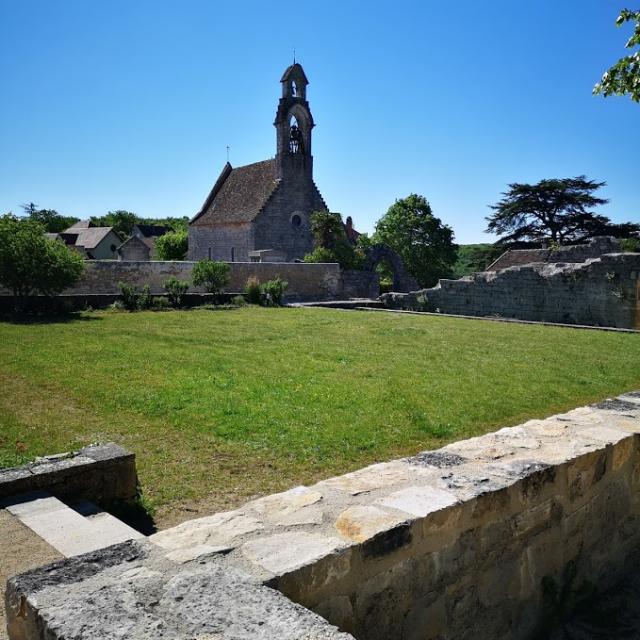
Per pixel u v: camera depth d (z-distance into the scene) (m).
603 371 11.50
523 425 5.21
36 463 4.87
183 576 2.47
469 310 26.52
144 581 2.46
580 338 16.69
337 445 6.71
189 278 29.16
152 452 6.45
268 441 6.79
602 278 21.89
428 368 11.44
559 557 4.21
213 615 2.16
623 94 8.44
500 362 12.27
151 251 70.12
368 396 8.95
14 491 4.51
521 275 24.53
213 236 45.78
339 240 38.03
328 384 9.74
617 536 4.83
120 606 2.23
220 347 13.70
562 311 23.17
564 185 46.09
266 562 2.71
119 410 8.05
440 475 3.90
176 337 15.25
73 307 21.69
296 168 43.66
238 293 28.22
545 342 15.67
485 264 49.44
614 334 17.86
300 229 43.81
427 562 3.28
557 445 4.58
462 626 3.51
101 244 66.62
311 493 3.59
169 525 4.84
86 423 7.49
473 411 8.31
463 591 3.50
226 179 50.31
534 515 3.96
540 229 47.97
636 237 45.62
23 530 4.07
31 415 7.84
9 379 9.87
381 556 3.03
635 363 12.47
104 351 12.66
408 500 3.45
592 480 4.50
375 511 3.30
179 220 99.94
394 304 29.69
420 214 50.75
